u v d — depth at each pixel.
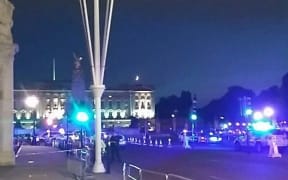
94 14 25.80
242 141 51.50
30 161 40.38
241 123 110.38
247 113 72.56
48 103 188.88
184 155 46.44
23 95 185.38
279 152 47.03
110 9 26.09
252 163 34.50
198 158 41.19
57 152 57.19
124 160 40.53
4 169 32.25
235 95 163.62
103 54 26.00
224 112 164.62
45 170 30.66
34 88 189.00
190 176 25.78
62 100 189.50
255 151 48.94
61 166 34.22
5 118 36.25
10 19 36.72
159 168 31.81
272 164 33.34
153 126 171.12
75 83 82.62
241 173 27.22
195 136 90.62
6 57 36.41
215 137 86.19
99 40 25.84
